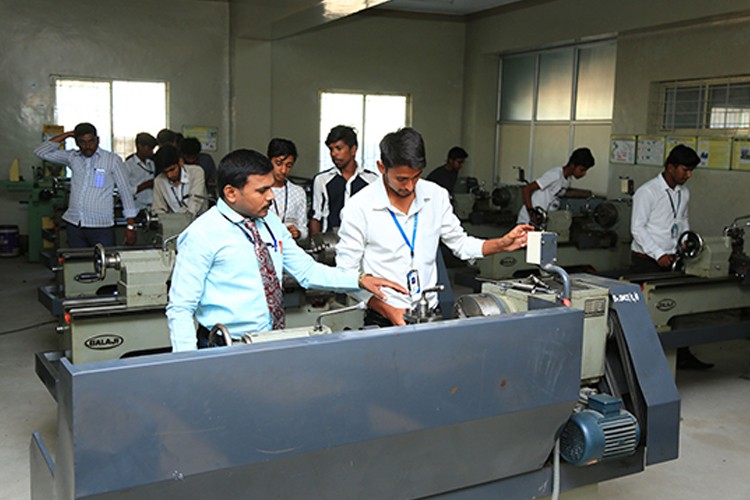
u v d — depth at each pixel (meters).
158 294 3.05
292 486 1.51
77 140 4.61
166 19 8.13
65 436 1.31
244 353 1.37
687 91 6.24
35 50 7.70
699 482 2.90
